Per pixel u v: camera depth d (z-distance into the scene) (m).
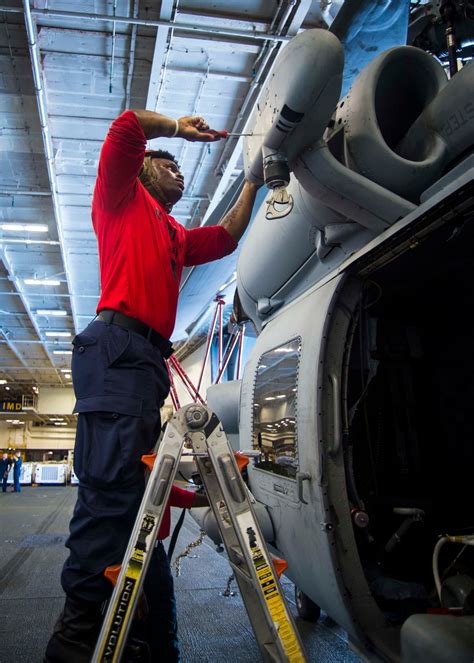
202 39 5.77
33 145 7.55
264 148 1.65
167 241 1.60
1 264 11.79
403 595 1.96
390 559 2.29
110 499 1.28
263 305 2.82
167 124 1.43
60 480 24.89
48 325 16.66
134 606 1.12
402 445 2.54
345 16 2.23
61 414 28.28
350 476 1.86
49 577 4.29
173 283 1.59
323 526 1.77
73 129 7.30
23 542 6.12
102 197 1.46
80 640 1.24
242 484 1.26
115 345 1.37
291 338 2.28
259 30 5.70
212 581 4.10
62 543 6.02
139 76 6.42
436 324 2.63
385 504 2.36
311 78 1.44
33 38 5.46
